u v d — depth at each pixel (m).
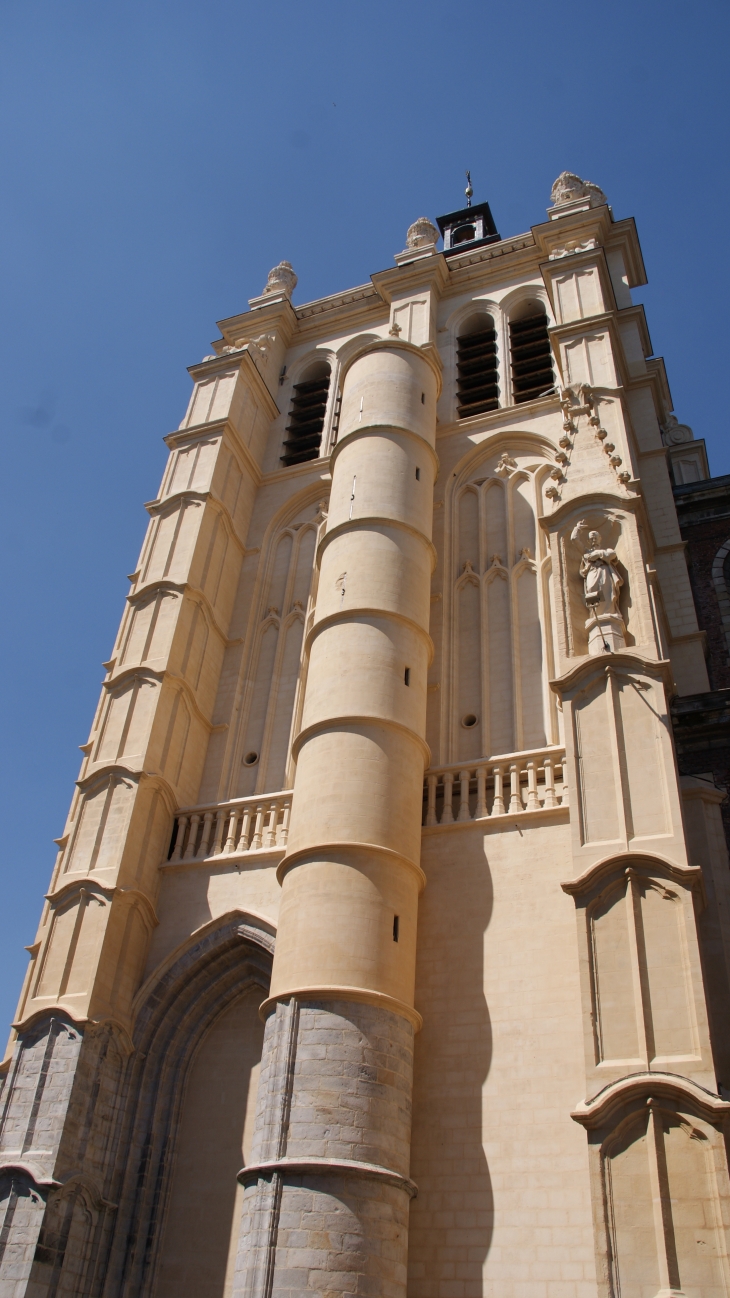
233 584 34.09
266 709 30.81
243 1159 22.23
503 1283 17.83
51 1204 20.31
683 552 30.22
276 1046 19.83
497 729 27.08
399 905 21.61
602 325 31.53
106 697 29.39
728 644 29.20
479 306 39.75
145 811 26.41
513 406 34.06
